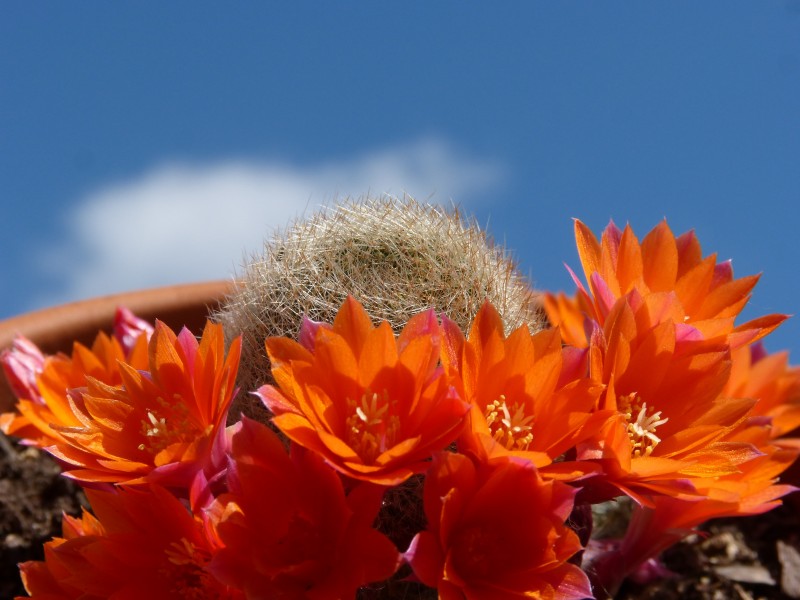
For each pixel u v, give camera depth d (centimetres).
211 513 44
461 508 44
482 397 45
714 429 46
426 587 46
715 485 47
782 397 54
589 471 44
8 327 58
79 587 46
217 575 44
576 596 44
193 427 46
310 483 44
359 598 46
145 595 45
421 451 44
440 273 48
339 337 44
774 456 49
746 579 54
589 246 49
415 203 50
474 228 50
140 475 46
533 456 44
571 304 55
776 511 56
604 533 54
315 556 44
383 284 48
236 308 50
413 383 44
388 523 46
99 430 46
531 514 44
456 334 45
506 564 44
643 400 46
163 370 46
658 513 50
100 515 46
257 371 48
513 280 50
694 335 47
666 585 54
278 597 44
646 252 49
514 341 45
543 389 45
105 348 52
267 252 49
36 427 53
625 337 46
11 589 54
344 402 44
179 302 61
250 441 44
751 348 56
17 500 55
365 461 44
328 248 48
